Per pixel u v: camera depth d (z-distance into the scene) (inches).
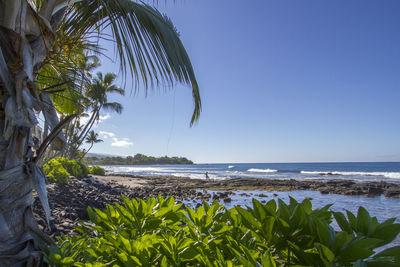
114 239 44.9
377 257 33.3
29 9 71.7
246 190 868.0
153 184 993.5
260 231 40.8
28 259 61.5
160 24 112.8
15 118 64.7
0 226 61.5
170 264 39.0
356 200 619.8
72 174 619.5
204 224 49.2
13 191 64.2
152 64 107.3
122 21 102.9
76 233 149.3
